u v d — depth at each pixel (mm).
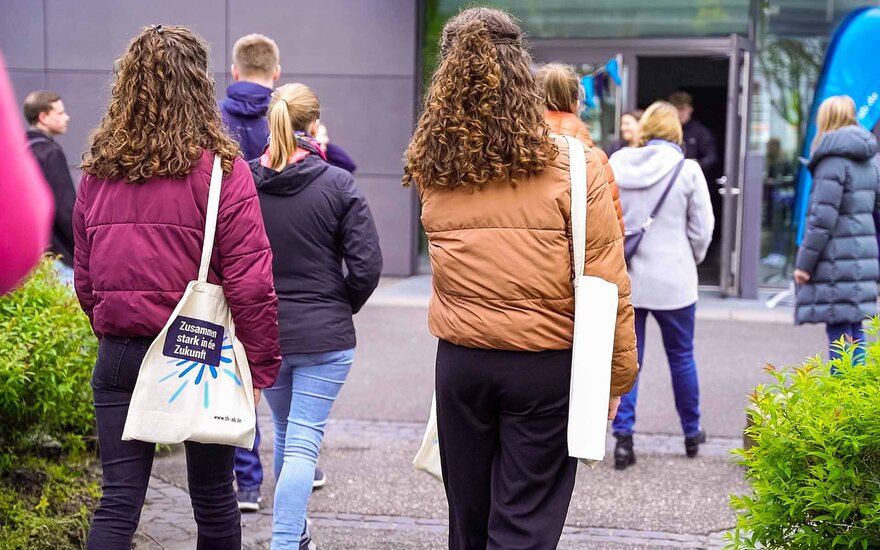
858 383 4293
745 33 15719
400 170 16203
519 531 4074
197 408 4250
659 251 7484
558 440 4129
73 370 5859
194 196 4270
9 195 1871
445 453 4332
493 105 3988
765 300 15086
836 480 3990
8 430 5781
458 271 4078
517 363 4055
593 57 16078
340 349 5328
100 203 4328
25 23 16359
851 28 15203
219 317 4336
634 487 7129
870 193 8211
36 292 6020
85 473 6254
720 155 15984
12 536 5344
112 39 16250
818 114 8320
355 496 6926
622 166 7500
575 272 4043
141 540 5867
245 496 6504
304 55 16125
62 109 9367
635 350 4215
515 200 4020
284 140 5289
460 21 4145
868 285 8234
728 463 7676
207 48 4461
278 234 5258
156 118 4250
